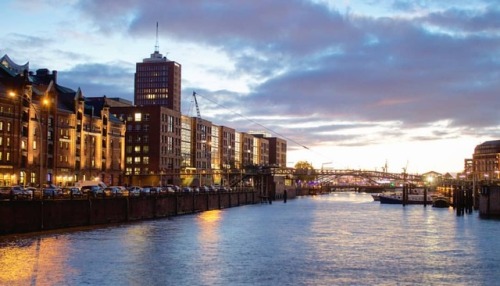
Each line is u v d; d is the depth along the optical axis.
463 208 143.00
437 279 55.97
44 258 63.12
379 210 164.25
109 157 188.88
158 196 124.50
